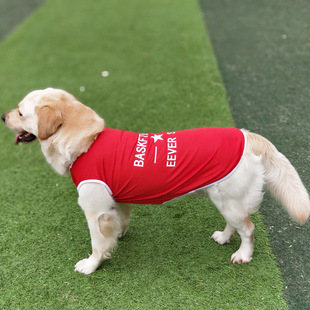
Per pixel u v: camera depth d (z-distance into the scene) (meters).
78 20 4.76
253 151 1.68
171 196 1.73
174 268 1.83
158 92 2.92
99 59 3.64
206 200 2.09
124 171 1.69
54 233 2.02
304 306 1.66
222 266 1.82
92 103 2.90
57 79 3.36
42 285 1.81
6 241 1.99
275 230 1.91
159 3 5.04
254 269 1.79
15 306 1.75
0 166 2.43
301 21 3.71
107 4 5.27
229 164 1.66
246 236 1.78
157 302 1.72
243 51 3.33
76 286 1.80
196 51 3.50
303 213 1.66
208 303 1.70
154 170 1.68
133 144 1.71
